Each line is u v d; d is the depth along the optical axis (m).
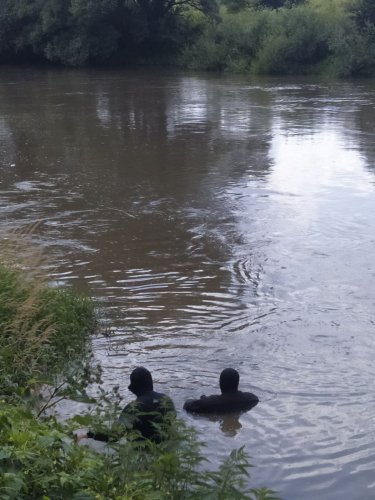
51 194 17.52
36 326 8.70
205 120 28.12
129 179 19.00
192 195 17.38
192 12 54.25
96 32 52.19
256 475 6.79
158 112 30.39
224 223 15.21
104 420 6.39
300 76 46.06
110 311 10.77
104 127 26.94
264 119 28.23
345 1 51.41
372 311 10.80
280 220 15.39
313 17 48.28
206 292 11.55
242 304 11.09
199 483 5.16
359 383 8.61
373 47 45.59
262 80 43.44
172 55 52.94
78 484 4.88
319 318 10.55
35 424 5.70
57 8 52.00
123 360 9.16
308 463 7.00
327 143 23.47
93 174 19.58
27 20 54.22
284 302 11.16
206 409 7.86
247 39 50.00
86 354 9.29
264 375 8.80
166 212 15.99
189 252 13.45
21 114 30.27
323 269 12.55
